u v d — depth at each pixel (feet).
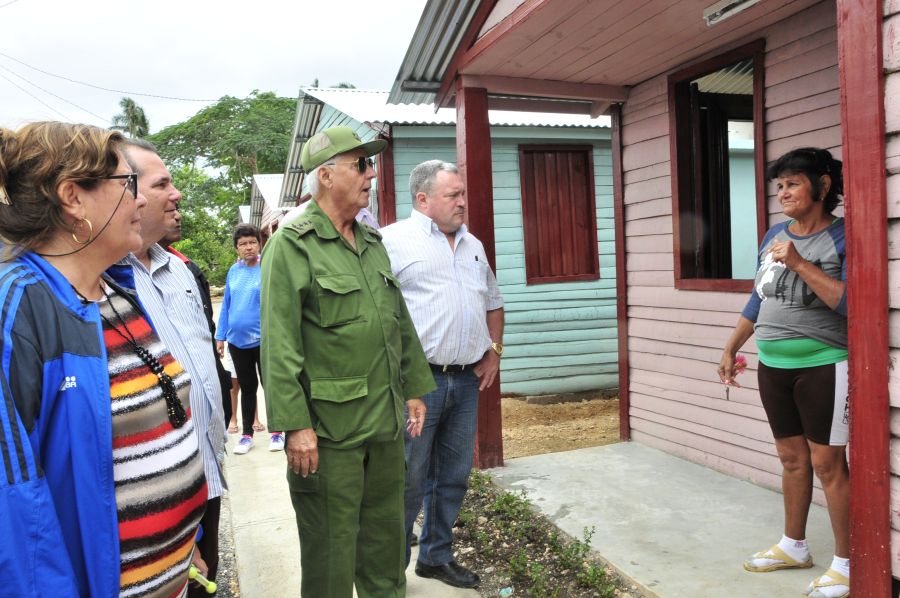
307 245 7.38
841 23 6.02
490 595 9.55
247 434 17.47
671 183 14.35
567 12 10.77
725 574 9.32
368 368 7.47
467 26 12.98
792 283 8.38
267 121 127.65
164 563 4.52
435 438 9.92
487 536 11.25
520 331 24.06
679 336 14.51
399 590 8.21
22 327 3.71
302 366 7.16
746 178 16.37
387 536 8.04
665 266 14.80
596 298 24.67
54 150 4.02
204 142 133.08
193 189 119.03
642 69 14.10
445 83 14.66
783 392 8.75
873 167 5.82
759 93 12.14
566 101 16.37
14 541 3.45
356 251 7.78
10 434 3.51
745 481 12.92
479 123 14.17
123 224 4.35
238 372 17.24
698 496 12.26
